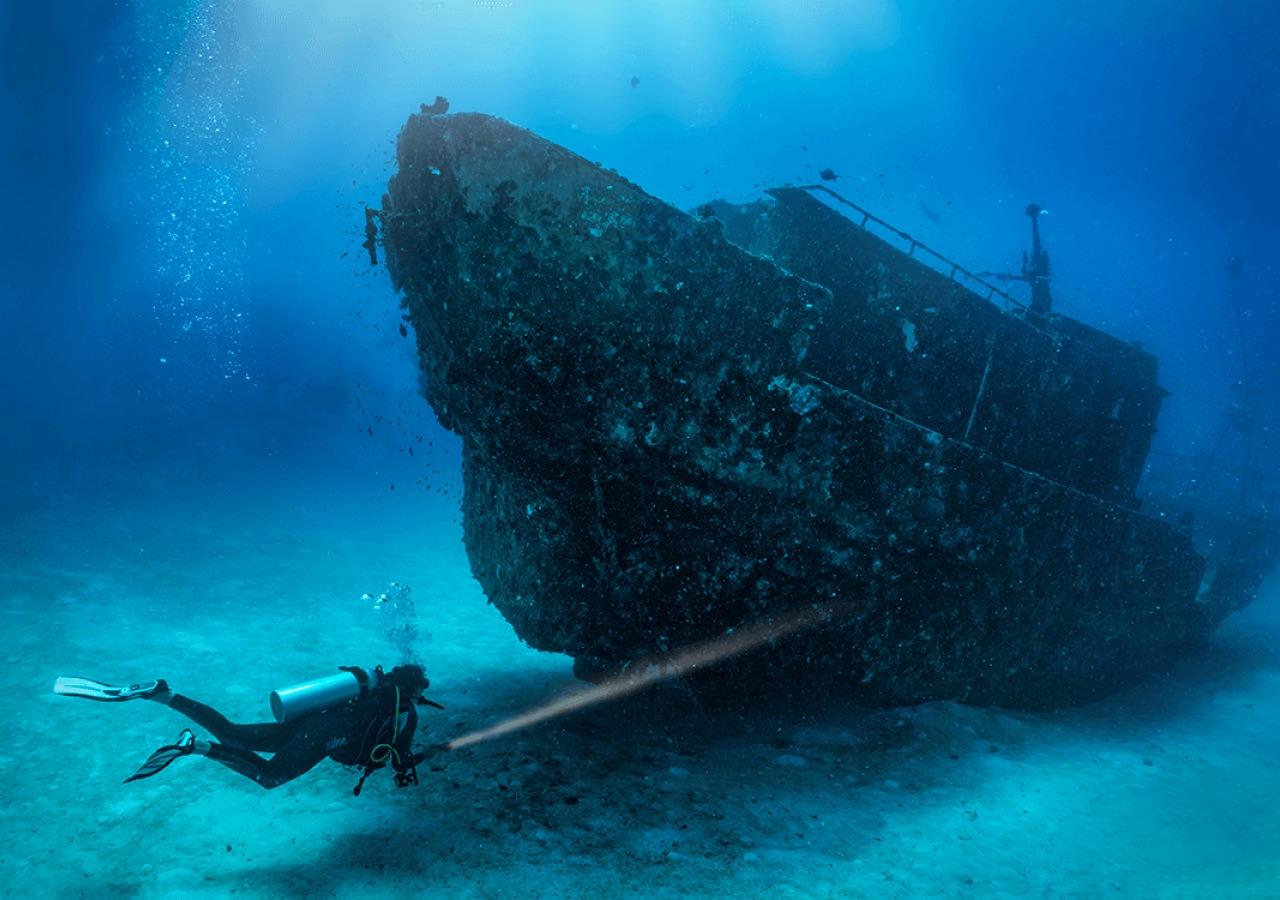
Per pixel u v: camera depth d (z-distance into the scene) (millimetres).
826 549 6242
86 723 5629
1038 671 8242
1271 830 5930
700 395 5473
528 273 5031
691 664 6496
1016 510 7238
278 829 4535
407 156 5273
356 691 4406
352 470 20062
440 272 5305
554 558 6113
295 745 4227
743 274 5332
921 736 6969
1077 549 8062
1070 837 5598
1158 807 6293
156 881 3918
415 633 9039
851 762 6414
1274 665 11195
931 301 7133
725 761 6207
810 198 6867
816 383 5832
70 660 6719
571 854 4582
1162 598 9648
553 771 5641
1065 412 8414
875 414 6145
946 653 7281
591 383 5293
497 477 6344
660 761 6070
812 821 5383
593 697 7227
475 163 4867
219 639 7840
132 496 13328
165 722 5832
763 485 5840
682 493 5758
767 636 6453
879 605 6688
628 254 5062
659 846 4793
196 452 17469
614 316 5156
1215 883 4930
